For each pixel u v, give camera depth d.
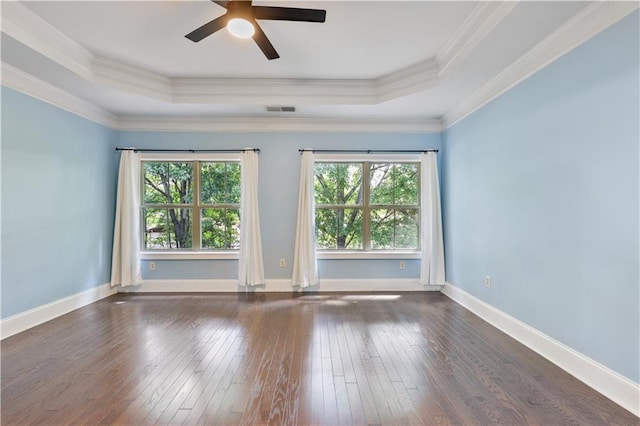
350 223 4.91
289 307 3.99
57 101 3.61
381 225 4.93
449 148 4.51
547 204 2.60
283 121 4.70
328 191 4.89
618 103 1.98
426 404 1.99
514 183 3.03
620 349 1.98
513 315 3.06
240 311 3.83
